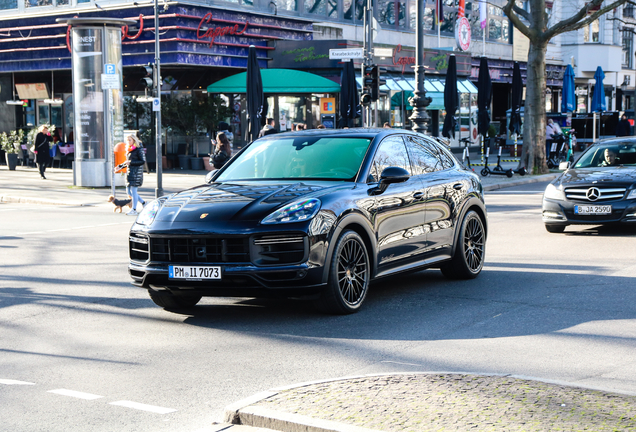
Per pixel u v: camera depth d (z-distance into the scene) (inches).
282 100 1285.7
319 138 328.2
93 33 942.4
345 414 169.0
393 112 1389.0
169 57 1122.0
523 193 890.7
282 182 305.1
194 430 173.9
